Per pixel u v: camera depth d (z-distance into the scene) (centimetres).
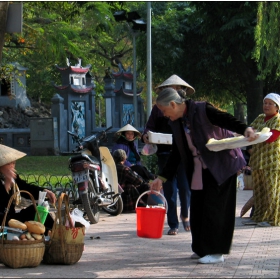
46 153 3095
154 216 706
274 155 971
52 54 2217
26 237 654
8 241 645
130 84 3441
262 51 2427
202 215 673
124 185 1177
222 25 2923
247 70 3067
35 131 3117
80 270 644
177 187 916
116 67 4522
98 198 1033
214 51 3189
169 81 858
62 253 664
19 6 1073
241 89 3562
